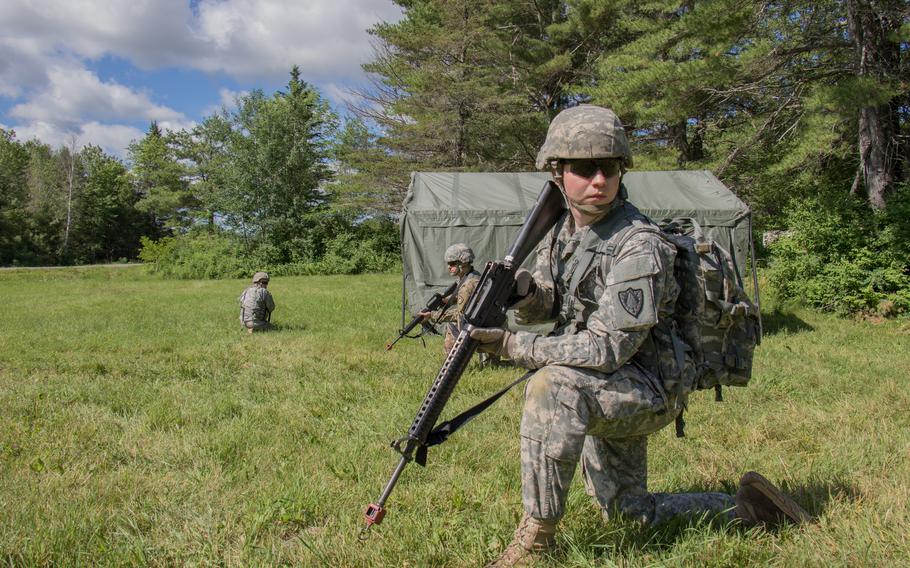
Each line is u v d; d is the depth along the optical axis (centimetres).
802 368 773
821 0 1409
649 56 1895
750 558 269
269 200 3794
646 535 288
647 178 1144
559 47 2711
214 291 2270
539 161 266
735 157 1786
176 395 627
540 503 254
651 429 265
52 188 6812
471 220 1015
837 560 262
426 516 326
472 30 2938
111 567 283
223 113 4006
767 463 404
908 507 316
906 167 1480
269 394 645
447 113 3016
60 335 1112
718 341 273
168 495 368
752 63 1473
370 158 3562
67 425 515
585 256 260
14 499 355
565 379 249
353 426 514
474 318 255
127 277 3553
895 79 1324
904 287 1262
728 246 1066
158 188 6838
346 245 3778
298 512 335
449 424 257
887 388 654
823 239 1336
